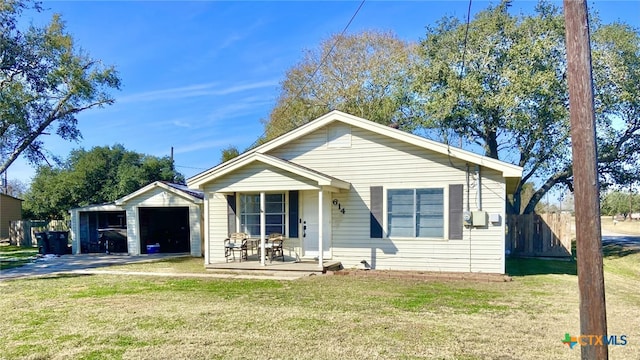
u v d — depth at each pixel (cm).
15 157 1811
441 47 1953
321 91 2594
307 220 1162
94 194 2625
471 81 1741
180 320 589
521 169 940
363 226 1088
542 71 1616
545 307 659
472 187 1002
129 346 479
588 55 339
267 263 1095
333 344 478
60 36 1772
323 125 1122
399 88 2158
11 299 762
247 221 1211
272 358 436
